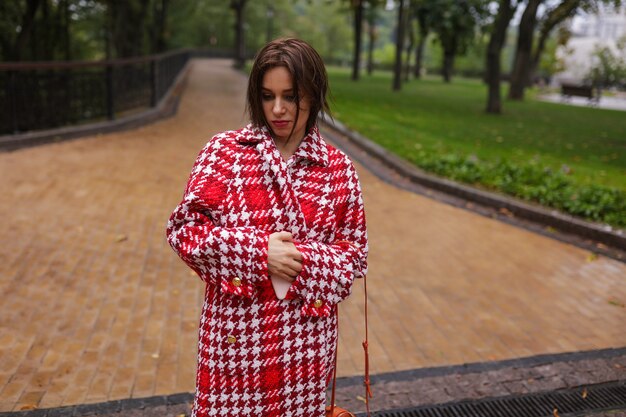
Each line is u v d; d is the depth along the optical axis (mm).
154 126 11430
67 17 18469
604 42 53688
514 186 7051
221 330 1596
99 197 6395
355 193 1672
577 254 5352
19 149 8398
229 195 1562
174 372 3199
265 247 1501
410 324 3895
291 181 1585
